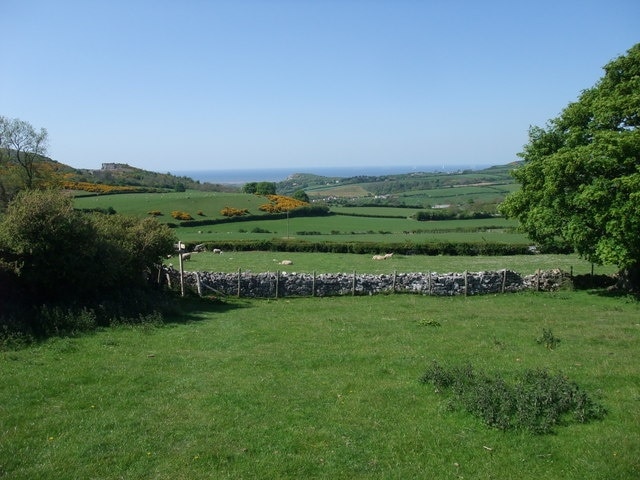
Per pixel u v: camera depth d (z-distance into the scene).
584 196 25.66
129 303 21.20
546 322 21.69
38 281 18.56
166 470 8.95
